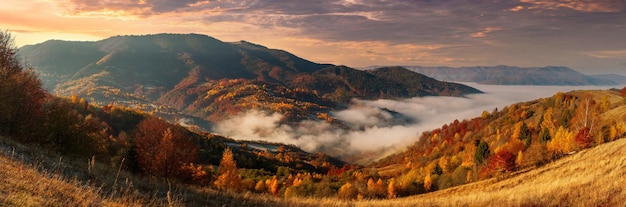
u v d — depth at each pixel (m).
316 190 69.62
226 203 13.96
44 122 27.62
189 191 15.15
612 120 78.44
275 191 66.88
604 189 17.38
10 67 27.16
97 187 10.79
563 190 18.50
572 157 48.59
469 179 77.81
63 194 7.65
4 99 24.48
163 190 14.04
